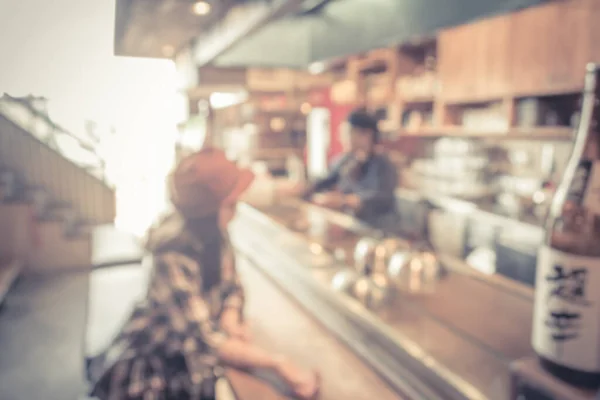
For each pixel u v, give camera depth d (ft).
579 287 2.45
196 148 3.74
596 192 2.56
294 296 4.99
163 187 3.56
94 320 13.75
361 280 4.74
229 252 3.96
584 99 2.74
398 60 16.19
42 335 12.65
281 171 25.41
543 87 11.39
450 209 13.74
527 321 3.99
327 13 7.00
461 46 14.08
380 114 19.19
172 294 3.66
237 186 3.84
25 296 15.49
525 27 11.76
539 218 11.39
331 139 25.17
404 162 17.83
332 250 6.40
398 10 5.97
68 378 10.51
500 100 13.98
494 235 10.96
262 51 8.11
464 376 3.10
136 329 3.70
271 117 25.30
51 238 17.39
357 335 3.99
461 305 4.33
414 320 4.01
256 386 3.35
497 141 14.74
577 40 10.36
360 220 9.20
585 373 2.44
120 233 20.76
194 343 3.56
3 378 10.42
